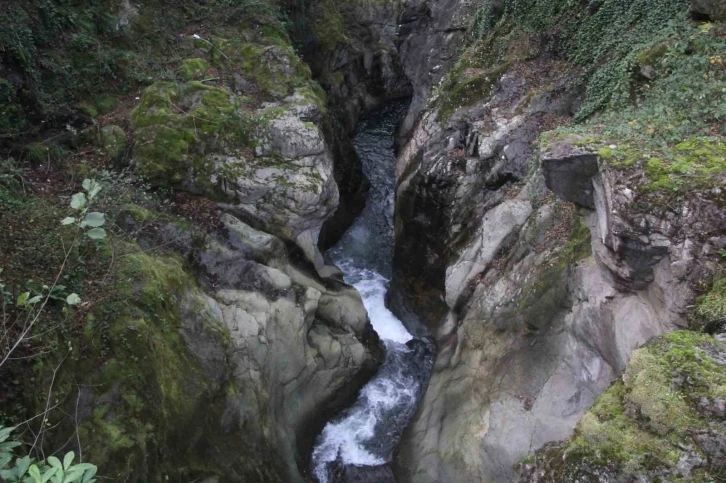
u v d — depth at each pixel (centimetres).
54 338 827
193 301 1080
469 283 1362
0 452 428
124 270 980
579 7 1496
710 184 738
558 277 1093
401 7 2594
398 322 1603
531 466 712
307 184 1357
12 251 898
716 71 956
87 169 1187
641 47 1152
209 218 1273
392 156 2195
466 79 1672
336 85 2383
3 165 1025
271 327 1186
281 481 1092
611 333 913
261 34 1758
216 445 1008
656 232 771
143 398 883
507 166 1412
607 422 631
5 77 1138
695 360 609
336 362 1309
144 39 1545
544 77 1524
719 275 720
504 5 1767
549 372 1059
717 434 552
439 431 1195
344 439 1278
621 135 933
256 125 1395
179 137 1287
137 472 837
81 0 1415
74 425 801
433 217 1567
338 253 1805
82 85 1334
